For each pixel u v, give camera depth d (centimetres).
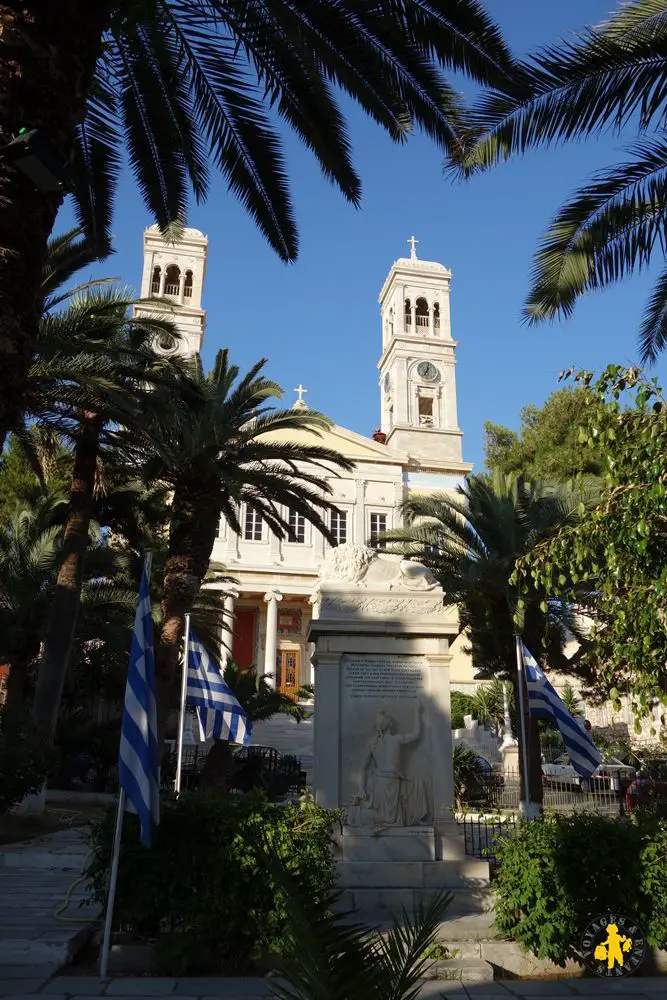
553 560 900
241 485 1842
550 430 3806
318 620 1212
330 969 357
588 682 2395
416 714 1189
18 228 536
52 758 1622
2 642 2161
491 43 893
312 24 901
